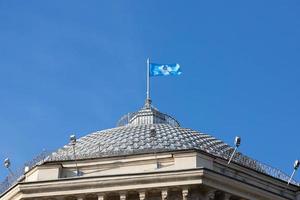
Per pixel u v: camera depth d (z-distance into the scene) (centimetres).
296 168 4597
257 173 4481
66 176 4334
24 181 4319
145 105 5775
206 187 4047
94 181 4128
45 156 4712
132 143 4806
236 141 4456
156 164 4275
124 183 4100
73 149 4725
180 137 4972
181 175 4056
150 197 4088
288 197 4456
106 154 4550
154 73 5550
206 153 4275
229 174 4328
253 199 4175
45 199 4159
